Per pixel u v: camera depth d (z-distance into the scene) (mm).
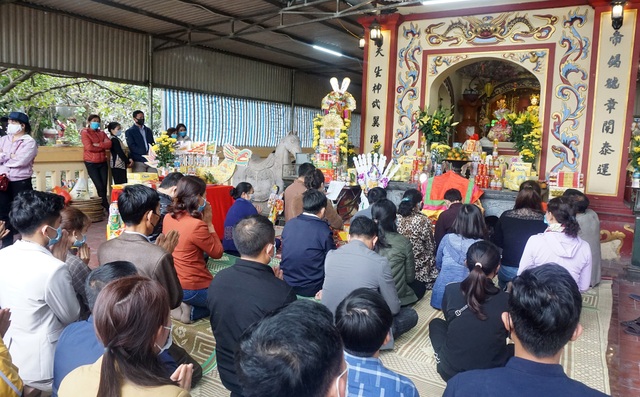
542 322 1247
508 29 6715
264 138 12695
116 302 1232
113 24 8453
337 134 7016
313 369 884
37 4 7352
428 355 3088
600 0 6027
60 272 2100
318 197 3562
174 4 7512
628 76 5984
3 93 9812
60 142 7859
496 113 9062
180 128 8766
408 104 7457
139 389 1190
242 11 7906
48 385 2117
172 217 3336
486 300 2309
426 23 7246
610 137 6105
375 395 1519
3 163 4793
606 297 4352
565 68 6391
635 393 2703
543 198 6535
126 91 12383
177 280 2535
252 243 2197
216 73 10898
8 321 1678
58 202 2240
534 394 1219
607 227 6016
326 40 10023
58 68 7797
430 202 5809
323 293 2926
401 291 3496
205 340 3150
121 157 7602
